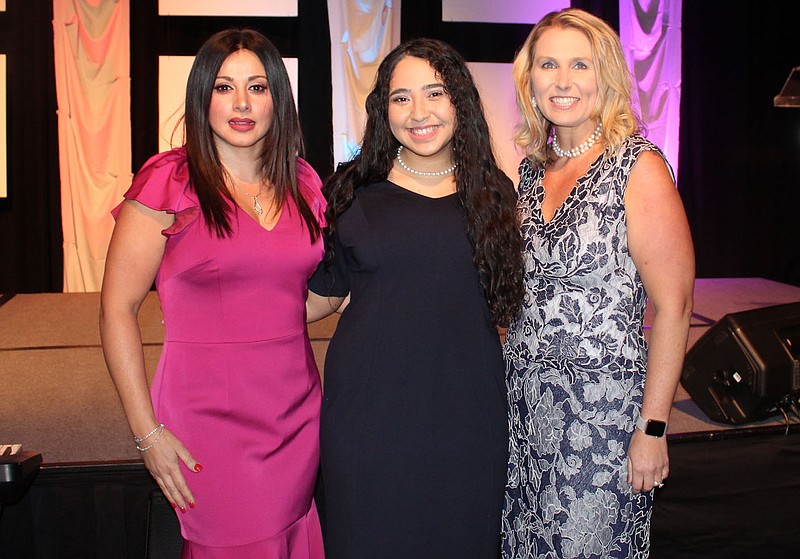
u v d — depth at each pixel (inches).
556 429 77.7
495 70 252.5
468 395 78.2
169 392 74.2
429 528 79.0
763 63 267.3
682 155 266.5
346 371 78.2
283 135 76.0
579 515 77.3
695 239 271.1
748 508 107.3
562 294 76.9
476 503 79.4
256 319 74.5
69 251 243.6
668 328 73.0
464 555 80.0
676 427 109.0
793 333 109.7
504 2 250.7
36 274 247.4
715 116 265.7
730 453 106.1
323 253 78.4
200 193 72.1
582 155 79.0
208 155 73.2
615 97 77.1
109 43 236.7
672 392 73.7
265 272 73.9
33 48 238.1
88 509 100.3
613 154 75.0
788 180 274.2
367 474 78.0
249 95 72.6
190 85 73.2
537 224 79.0
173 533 93.0
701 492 106.6
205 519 75.4
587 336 76.2
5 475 87.6
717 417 110.1
